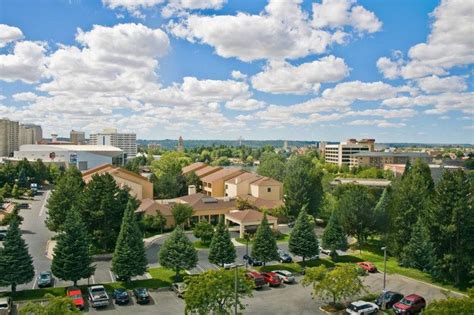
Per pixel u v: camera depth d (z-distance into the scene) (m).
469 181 51.56
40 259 56.94
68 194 67.81
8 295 41.94
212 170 121.00
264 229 54.22
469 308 25.77
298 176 88.38
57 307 26.25
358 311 38.19
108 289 44.88
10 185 120.81
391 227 59.91
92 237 58.84
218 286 33.09
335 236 59.12
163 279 48.75
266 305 41.00
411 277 52.19
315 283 40.62
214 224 83.94
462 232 48.66
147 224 74.06
